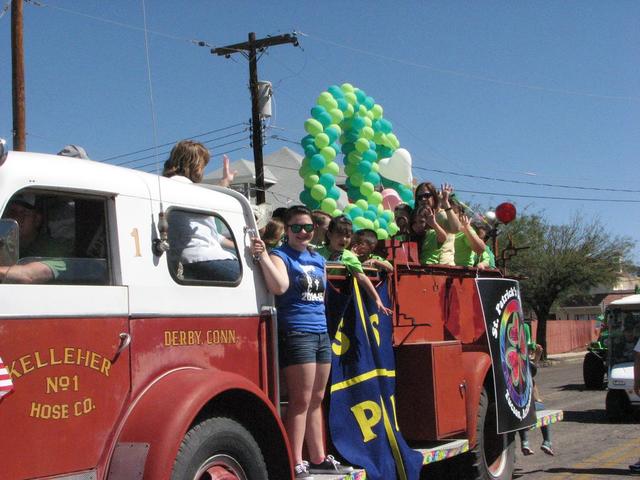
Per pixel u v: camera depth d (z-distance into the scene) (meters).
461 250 7.81
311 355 5.10
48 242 3.74
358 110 9.03
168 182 4.44
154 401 3.92
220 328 4.53
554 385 21.94
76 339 3.68
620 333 14.60
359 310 5.76
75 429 3.62
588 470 8.85
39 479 3.45
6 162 3.60
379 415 5.80
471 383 7.00
